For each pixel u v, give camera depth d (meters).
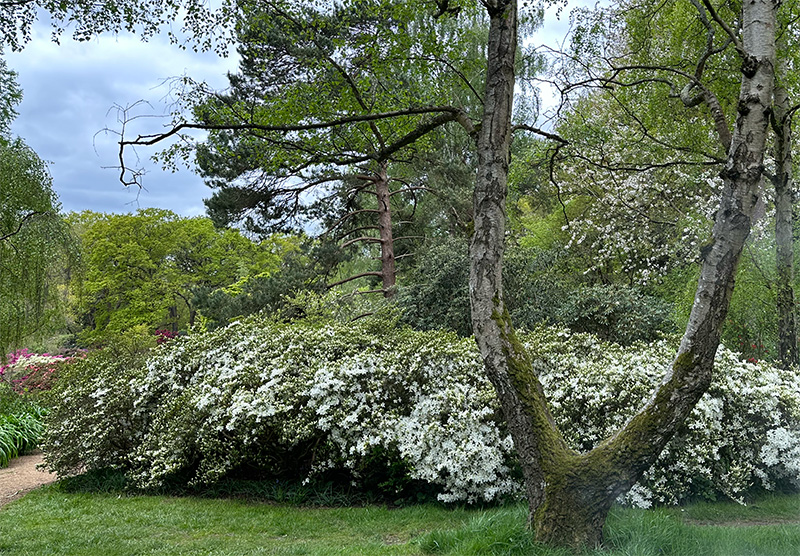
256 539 4.43
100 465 6.86
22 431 9.80
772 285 7.21
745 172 3.48
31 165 10.87
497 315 3.96
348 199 16.08
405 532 4.51
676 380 3.56
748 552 3.54
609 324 9.97
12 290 10.84
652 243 12.13
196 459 6.33
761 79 3.57
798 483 5.45
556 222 15.50
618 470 3.55
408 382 5.89
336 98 5.79
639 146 8.52
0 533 4.69
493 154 4.07
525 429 3.82
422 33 5.83
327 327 7.05
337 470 5.90
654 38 7.73
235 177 13.59
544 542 3.59
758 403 5.37
